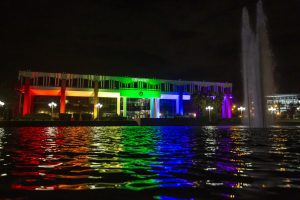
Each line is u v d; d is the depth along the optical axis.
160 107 83.50
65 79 68.75
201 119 62.72
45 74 67.31
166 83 78.94
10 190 4.84
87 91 71.25
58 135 22.42
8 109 58.03
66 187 5.04
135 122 57.91
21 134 23.59
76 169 6.79
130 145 13.47
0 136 20.59
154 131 31.02
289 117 85.00
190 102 82.94
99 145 13.44
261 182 5.37
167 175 6.05
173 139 17.86
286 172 6.33
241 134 23.19
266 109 42.66
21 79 66.31
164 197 4.41
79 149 11.52
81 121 51.91
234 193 4.62
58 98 73.00
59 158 8.73
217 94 80.12
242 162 7.79
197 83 81.88
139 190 4.83
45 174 6.18
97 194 4.58
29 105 66.94
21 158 8.71
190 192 4.69
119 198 4.37
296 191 4.72
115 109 78.81
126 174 6.17
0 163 7.70
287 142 14.73
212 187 5.00
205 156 9.12
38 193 4.64
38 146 12.84
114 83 75.88
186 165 7.33
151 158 8.69
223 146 12.66
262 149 11.26
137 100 81.44
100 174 6.18
